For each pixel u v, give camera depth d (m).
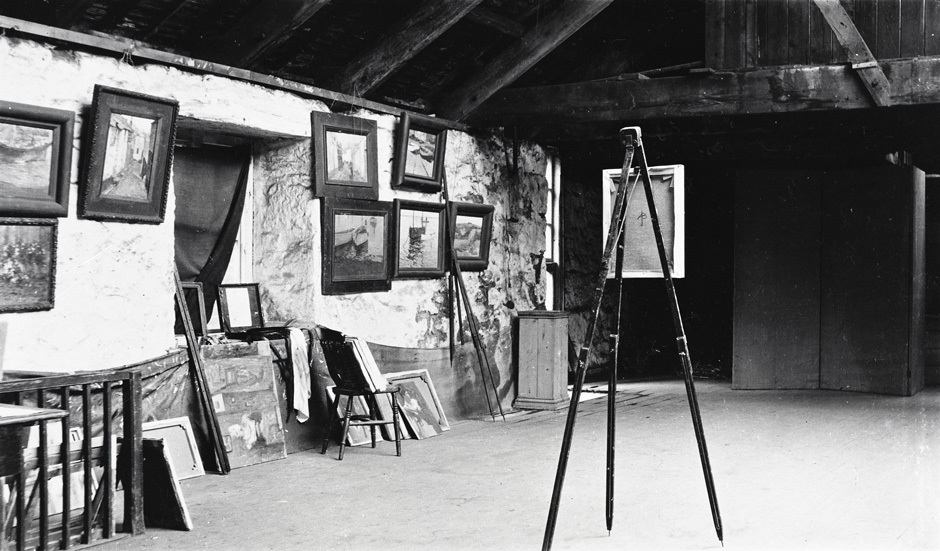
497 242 8.78
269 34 5.87
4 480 3.91
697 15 9.12
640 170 4.14
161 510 4.42
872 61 6.79
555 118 7.97
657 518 4.53
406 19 6.71
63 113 4.82
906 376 9.27
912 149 10.34
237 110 6.02
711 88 7.43
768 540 4.12
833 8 6.82
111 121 5.07
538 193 9.42
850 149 9.44
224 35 6.01
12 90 4.67
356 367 6.12
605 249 3.97
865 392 9.57
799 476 5.45
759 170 9.89
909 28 7.66
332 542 4.14
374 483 5.38
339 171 6.79
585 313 11.42
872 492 5.02
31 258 4.73
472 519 4.54
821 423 7.50
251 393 6.05
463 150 8.30
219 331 6.38
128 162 5.21
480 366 8.18
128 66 5.30
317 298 6.69
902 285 9.29
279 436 6.15
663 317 12.31
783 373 9.96
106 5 5.48
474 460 6.08
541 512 4.67
